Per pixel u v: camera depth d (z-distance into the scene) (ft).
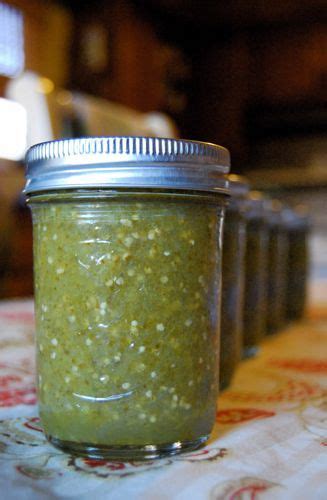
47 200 0.80
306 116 6.41
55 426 0.81
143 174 0.77
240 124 6.74
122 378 0.78
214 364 0.85
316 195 6.34
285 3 5.74
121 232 0.78
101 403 0.78
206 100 6.86
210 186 0.81
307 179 6.39
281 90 6.46
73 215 0.79
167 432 0.79
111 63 5.50
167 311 0.79
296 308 2.04
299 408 1.00
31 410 0.98
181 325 0.80
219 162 0.83
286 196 6.49
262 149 6.86
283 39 6.38
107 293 0.78
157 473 0.74
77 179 0.78
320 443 0.83
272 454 0.79
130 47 5.65
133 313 0.78
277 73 6.46
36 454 0.80
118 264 0.78
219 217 0.86
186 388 0.80
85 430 0.78
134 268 0.78
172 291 0.79
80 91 5.59
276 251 1.73
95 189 0.77
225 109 6.77
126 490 0.69
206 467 0.75
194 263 0.81
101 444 0.78
